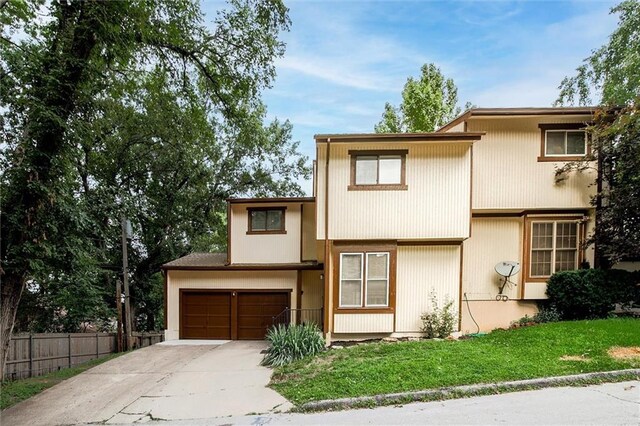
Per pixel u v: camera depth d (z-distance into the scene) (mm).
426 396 5359
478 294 10867
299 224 13188
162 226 18844
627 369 5922
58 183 7828
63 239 8164
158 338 15406
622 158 9602
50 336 10508
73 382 7512
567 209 10500
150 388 6914
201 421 5203
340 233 9656
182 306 12867
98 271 13945
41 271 7770
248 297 12828
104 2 8133
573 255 10633
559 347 7203
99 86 8977
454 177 9602
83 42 8320
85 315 14109
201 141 17391
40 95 7562
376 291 9773
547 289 10438
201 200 19859
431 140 9375
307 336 8812
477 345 7957
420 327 9820
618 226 9672
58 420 5602
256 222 13383
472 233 10992
